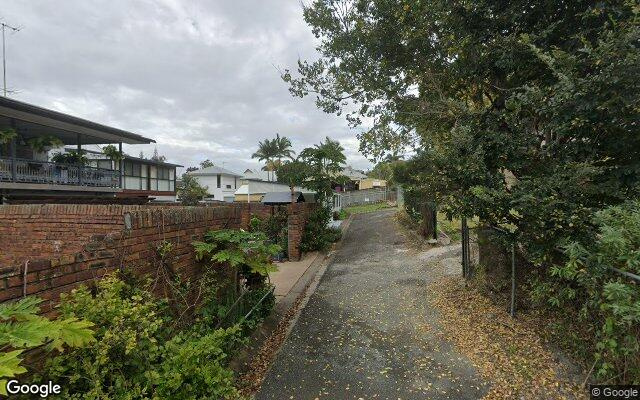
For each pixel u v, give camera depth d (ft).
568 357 10.93
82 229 17.11
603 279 8.09
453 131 13.91
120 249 9.16
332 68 23.56
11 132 35.60
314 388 10.73
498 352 12.12
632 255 7.11
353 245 38.81
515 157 12.62
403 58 20.59
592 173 10.02
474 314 15.42
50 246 17.10
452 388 10.36
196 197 91.30
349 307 18.11
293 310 18.33
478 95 18.08
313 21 22.35
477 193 11.61
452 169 13.83
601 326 9.04
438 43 18.61
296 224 32.12
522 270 15.51
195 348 8.13
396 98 21.99
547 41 12.53
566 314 11.41
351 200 113.80
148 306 8.18
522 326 13.48
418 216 39.22
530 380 10.38
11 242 17.94
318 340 14.25
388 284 21.95
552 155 12.05
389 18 19.69
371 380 11.04
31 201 38.83
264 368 12.18
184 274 11.92
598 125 10.11
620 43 8.86
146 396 7.07
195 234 12.88
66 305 6.95
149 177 77.82
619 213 7.95
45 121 38.55
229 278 14.87
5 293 6.40
